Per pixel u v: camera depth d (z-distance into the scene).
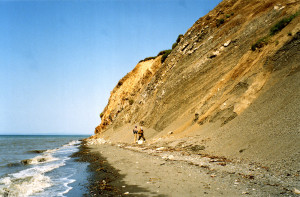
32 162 17.20
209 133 15.01
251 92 15.05
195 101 22.16
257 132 11.13
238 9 29.86
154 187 7.65
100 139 42.41
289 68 13.92
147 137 24.92
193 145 14.07
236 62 20.78
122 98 50.81
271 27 19.83
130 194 7.09
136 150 18.11
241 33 24.05
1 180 10.43
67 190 8.20
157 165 11.32
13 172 12.96
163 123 24.47
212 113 16.97
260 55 17.72
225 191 6.61
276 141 9.54
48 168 13.85
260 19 22.94
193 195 6.52
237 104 15.05
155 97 33.34
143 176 9.38
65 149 30.88
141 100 38.62
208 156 11.46
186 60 31.30
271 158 8.80
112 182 8.85
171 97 26.94
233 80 18.52
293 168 7.55
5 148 34.16
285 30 17.19
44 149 32.47
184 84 26.31
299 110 10.30
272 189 6.38
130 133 30.50
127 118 40.62
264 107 12.79
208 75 23.73
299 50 14.13
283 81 13.42
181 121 21.28
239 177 7.79
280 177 7.21
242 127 12.62
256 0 28.17
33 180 10.12
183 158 11.97
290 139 9.07
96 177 10.18
